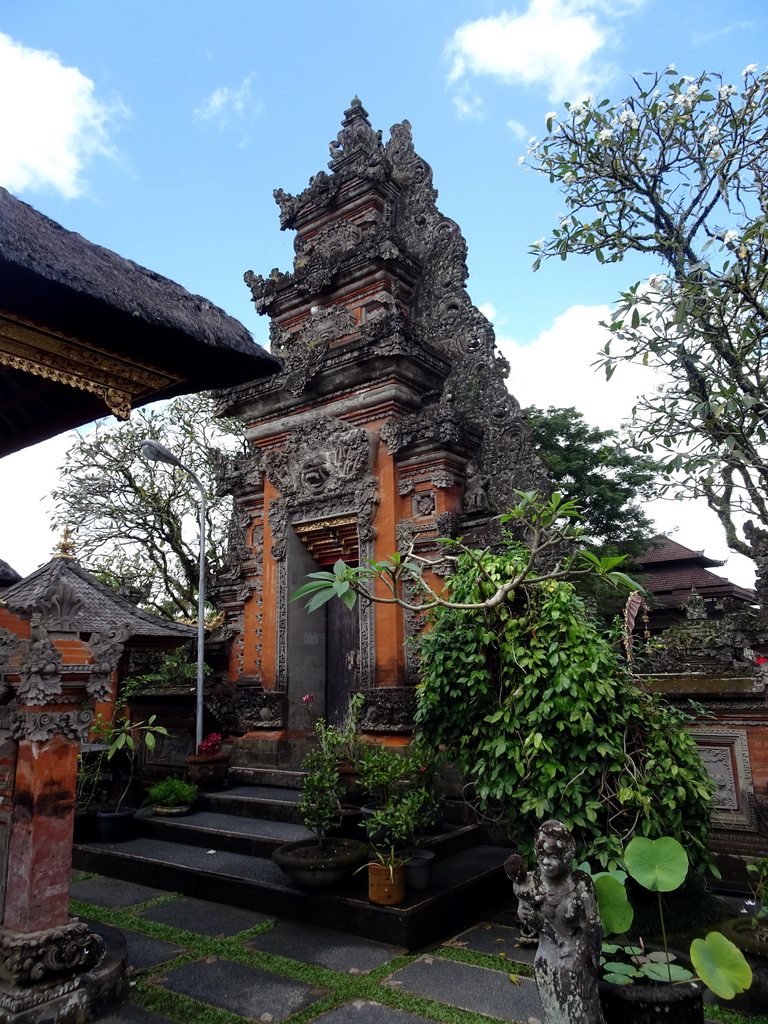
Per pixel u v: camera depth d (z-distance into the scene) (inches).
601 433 876.0
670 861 176.9
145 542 995.3
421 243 582.2
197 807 468.4
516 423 492.1
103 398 242.4
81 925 217.0
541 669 280.5
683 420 264.2
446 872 330.6
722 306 248.2
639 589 224.5
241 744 538.3
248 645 581.0
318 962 260.8
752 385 257.9
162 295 238.2
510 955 267.1
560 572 238.7
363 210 594.2
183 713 583.8
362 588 230.4
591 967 160.6
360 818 380.8
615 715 277.3
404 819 296.0
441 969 254.4
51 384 273.4
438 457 486.6
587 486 847.7
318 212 614.5
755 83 261.9
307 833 390.0
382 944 276.5
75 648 229.1
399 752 446.9
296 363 559.5
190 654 630.5
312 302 588.1
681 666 362.3
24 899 208.8
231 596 605.0
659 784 272.2
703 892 285.6
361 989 237.3
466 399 523.8
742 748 336.2
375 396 517.0
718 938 161.6
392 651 477.4
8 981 200.8
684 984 172.4
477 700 297.6
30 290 197.9
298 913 305.4
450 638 309.6
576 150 289.9
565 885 165.0
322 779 325.7
